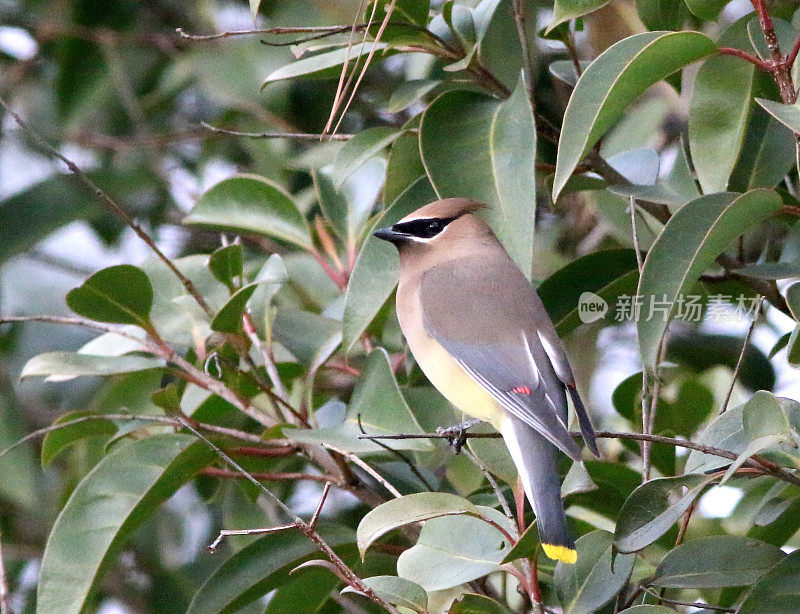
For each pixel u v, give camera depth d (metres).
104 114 12.98
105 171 12.07
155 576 11.28
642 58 6.32
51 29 12.08
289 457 8.76
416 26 7.56
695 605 6.61
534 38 9.17
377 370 7.76
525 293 7.93
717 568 6.51
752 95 7.31
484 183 7.24
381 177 9.32
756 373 9.21
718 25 10.25
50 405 12.18
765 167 7.82
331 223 9.31
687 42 6.31
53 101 12.59
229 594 7.65
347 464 7.96
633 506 6.20
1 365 11.17
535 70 9.18
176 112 13.01
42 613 7.41
